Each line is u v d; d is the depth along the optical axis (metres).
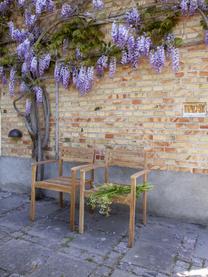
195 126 3.30
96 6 3.74
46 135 4.23
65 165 4.08
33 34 4.26
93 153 3.72
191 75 3.29
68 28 3.95
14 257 2.49
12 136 4.49
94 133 3.93
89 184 3.62
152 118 3.53
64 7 3.96
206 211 3.28
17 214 3.56
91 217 3.49
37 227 3.16
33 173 3.38
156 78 3.48
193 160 3.33
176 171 3.42
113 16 3.71
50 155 4.28
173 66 3.30
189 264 2.43
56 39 4.02
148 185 3.11
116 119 3.76
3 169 4.71
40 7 4.03
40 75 4.16
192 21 3.27
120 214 3.61
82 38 3.86
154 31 3.41
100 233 3.03
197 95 3.28
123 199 2.78
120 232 3.06
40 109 4.32
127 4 3.64
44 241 2.81
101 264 2.41
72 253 2.59
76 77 3.91
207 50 3.21
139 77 3.58
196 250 2.68
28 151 4.51
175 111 3.40
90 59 3.85
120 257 2.54
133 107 3.64
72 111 4.08
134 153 3.51
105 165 3.49
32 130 4.19
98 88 3.86
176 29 3.36
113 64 3.66
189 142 3.34
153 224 3.29
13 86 4.30
